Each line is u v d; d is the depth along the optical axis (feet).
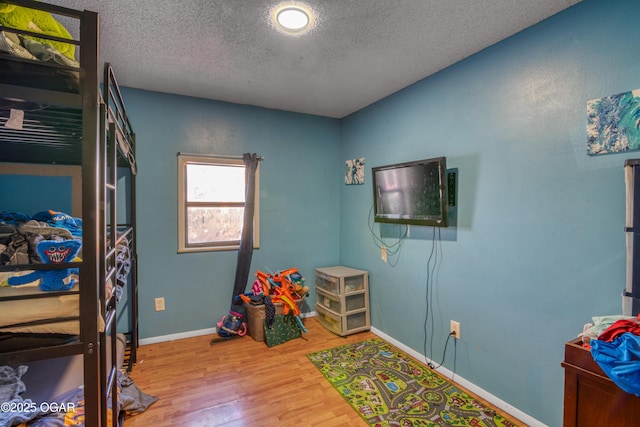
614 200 4.77
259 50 6.73
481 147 6.75
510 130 6.18
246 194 10.13
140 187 9.01
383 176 8.87
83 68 3.18
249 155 10.19
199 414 6.03
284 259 11.15
